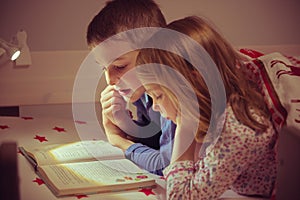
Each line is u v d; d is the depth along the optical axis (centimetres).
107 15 162
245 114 115
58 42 192
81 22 192
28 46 190
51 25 190
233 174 113
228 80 120
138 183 120
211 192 113
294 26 210
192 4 198
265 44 210
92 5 191
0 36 188
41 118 180
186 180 115
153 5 166
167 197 115
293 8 208
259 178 120
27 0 187
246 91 120
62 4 189
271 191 120
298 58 163
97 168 129
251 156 114
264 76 131
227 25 204
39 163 132
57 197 114
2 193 89
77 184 117
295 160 114
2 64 184
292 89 128
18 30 188
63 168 128
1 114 189
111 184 118
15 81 187
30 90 189
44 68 190
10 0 186
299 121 120
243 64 130
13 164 91
